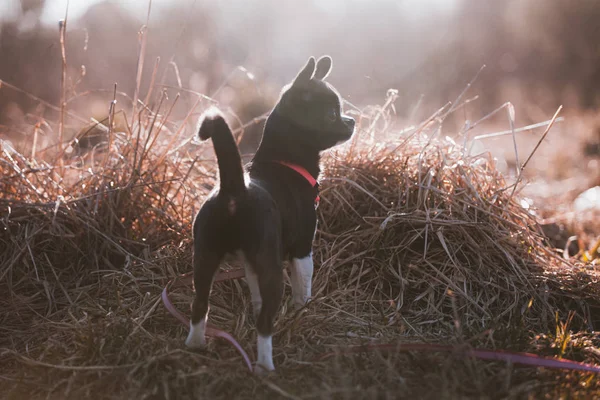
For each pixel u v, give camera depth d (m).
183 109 8.05
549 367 2.84
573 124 11.71
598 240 4.82
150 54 15.58
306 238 3.22
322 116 3.36
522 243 4.18
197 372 2.67
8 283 3.77
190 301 3.57
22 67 12.50
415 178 4.45
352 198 4.37
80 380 2.78
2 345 3.34
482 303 3.74
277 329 3.24
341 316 3.58
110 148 4.62
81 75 5.35
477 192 4.28
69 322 3.50
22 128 6.57
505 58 20.44
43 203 4.10
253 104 10.41
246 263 2.84
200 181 4.85
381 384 2.67
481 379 2.69
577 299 3.76
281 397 2.55
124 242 4.19
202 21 17.09
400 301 3.70
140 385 2.66
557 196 6.64
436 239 4.05
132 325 3.28
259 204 2.78
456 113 13.47
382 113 5.14
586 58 18.53
